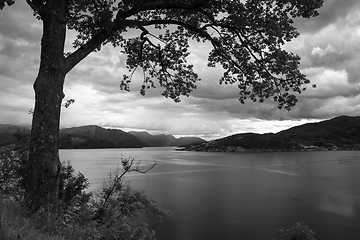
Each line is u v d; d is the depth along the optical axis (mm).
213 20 8078
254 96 9797
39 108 6055
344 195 57625
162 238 31688
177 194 59312
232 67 9922
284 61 7883
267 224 37469
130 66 11438
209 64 10719
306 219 39656
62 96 6477
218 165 149875
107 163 152750
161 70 11273
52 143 6047
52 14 6371
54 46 6328
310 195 57938
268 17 7770
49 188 5895
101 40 7320
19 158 6699
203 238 32031
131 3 7938
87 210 6242
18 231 3893
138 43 11062
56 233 4969
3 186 6586
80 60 6996
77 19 7883
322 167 129125
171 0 7680
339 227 36156
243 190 64875
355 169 116938
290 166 137875
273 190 64625
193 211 44125
